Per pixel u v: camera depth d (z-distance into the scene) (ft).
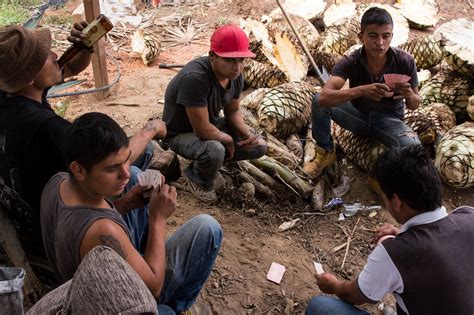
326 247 10.87
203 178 11.39
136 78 18.52
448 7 23.72
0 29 6.68
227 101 10.93
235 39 9.72
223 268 10.03
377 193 12.31
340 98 10.79
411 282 5.91
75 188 5.55
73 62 8.95
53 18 24.17
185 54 20.86
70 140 5.27
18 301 4.35
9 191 6.91
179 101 10.28
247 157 11.72
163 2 26.09
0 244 7.06
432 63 17.24
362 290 6.47
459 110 14.14
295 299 9.46
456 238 5.95
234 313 9.11
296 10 21.53
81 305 3.50
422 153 6.13
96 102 16.66
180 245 7.28
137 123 15.23
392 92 10.73
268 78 16.52
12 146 6.68
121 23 23.16
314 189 12.08
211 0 26.02
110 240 5.27
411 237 5.98
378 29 10.37
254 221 11.47
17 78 6.56
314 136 12.26
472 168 11.48
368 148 12.30
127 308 3.45
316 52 17.80
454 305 5.86
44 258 7.47
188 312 8.07
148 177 6.62
